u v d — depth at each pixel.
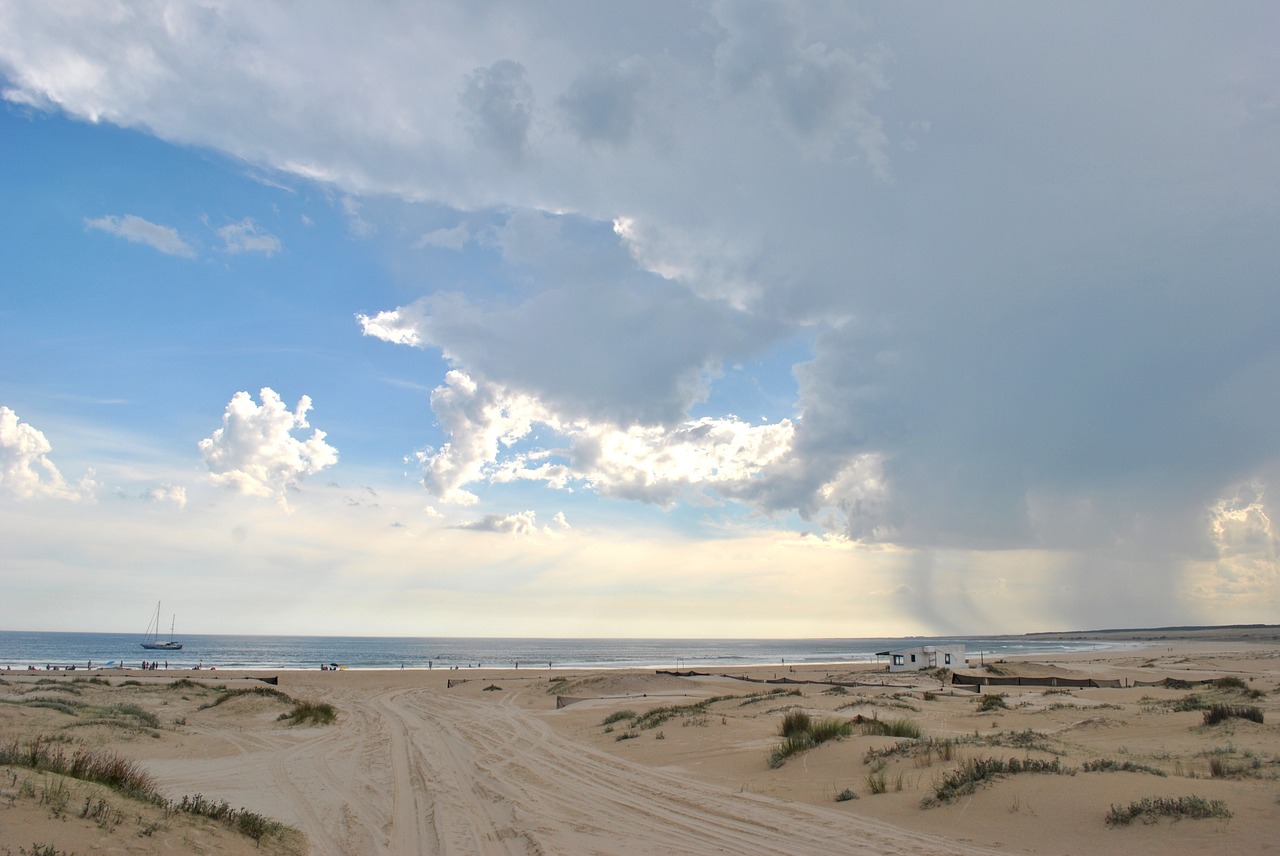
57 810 7.50
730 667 111.56
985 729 23.83
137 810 8.55
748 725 25.08
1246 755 14.95
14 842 6.50
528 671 93.25
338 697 49.69
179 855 7.60
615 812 13.21
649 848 10.58
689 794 14.90
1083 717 26.94
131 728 23.14
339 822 12.41
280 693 40.81
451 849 10.69
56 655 145.62
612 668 114.62
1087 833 9.93
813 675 75.12
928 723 25.84
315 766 19.25
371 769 18.80
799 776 15.95
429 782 16.70
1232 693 34.09
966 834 10.59
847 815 12.30
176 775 17.14
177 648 174.88
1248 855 8.44
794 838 11.05
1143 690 43.94
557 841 10.98
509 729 29.61
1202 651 140.00
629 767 19.03
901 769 14.94
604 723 30.52
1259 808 9.97
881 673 69.44
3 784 7.82
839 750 17.33
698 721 26.11
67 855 6.59
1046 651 179.88
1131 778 12.02
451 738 26.27
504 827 12.08
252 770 18.38
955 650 77.12
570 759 20.64
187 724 28.97
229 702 36.12
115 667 98.19
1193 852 8.80
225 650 188.38
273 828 10.62
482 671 93.56
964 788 12.33
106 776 9.96
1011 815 11.01
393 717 35.00
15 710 24.31
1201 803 9.96
